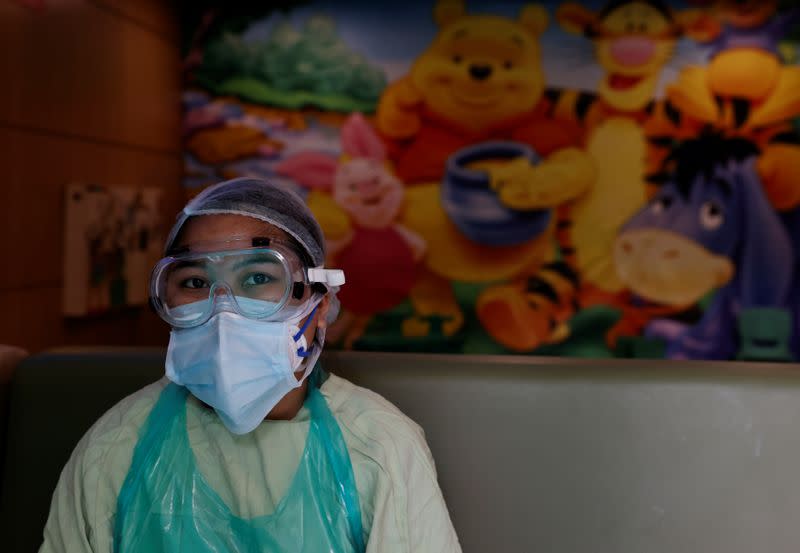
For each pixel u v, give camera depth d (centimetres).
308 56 647
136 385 143
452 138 653
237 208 114
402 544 112
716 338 654
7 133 375
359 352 149
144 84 560
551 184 653
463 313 659
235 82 647
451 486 139
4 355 147
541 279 656
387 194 655
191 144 648
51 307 423
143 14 555
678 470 137
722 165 650
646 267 653
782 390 137
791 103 645
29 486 142
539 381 140
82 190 448
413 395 141
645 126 650
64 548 111
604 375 140
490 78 649
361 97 650
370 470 116
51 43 418
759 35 644
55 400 143
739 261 650
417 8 647
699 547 135
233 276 112
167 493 114
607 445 138
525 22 649
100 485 113
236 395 109
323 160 652
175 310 113
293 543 112
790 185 646
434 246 656
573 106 652
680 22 647
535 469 138
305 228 119
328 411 119
